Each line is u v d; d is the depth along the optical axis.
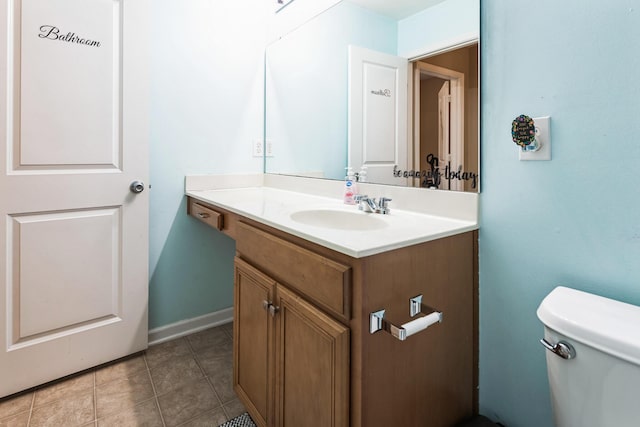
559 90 0.91
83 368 1.62
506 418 1.10
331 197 1.69
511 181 1.02
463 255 1.08
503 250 1.06
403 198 1.34
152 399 1.46
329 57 1.70
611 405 0.69
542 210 0.96
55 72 1.45
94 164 1.58
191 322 2.04
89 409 1.39
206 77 1.96
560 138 0.91
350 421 0.86
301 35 1.88
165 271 1.94
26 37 1.38
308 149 1.86
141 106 1.67
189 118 1.93
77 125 1.52
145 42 1.65
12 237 1.42
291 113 1.98
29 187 1.43
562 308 0.79
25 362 1.47
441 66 1.20
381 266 0.86
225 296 2.16
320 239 0.91
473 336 1.14
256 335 1.23
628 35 0.79
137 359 1.76
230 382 1.59
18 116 1.40
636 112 0.79
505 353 1.09
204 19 1.93
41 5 1.40
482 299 1.13
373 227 1.24
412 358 0.96
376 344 0.86
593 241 0.87
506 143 1.03
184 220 1.97
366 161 1.52
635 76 0.78
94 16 1.52
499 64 1.03
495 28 1.03
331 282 0.88
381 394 0.88
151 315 1.92
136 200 1.70
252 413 1.27
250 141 2.15
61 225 1.52
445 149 1.19
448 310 1.05
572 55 0.88
